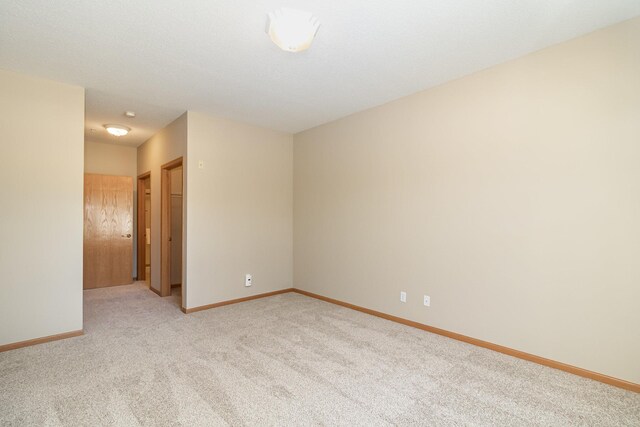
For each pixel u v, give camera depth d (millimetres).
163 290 4672
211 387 2166
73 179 3107
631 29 2127
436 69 2832
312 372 2379
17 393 2080
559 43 2422
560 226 2416
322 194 4488
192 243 3895
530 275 2562
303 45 2102
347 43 2396
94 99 3516
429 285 3229
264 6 1968
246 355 2668
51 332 2969
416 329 3289
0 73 2773
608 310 2217
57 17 2072
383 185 3670
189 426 1765
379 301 3703
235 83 3102
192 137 3918
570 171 2371
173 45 2422
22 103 2867
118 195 5438
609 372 2213
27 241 2869
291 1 1919
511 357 2627
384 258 3652
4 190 2773
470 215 2916
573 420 1833
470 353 2707
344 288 4141
